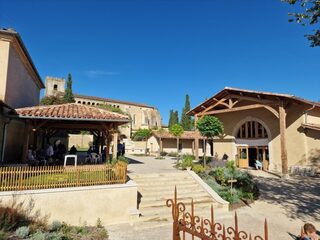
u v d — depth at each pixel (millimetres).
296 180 16438
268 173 19469
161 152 33625
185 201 10867
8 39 11758
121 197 9062
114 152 13656
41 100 37750
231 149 24203
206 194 11695
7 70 11695
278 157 19969
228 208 10469
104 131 15586
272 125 20656
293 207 10688
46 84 60969
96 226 8250
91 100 66688
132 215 8859
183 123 58875
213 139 26344
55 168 8680
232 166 14586
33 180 8133
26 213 7523
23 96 15344
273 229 8195
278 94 17234
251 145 22609
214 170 14516
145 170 14820
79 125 13836
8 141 12562
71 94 46406
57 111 12352
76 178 8750
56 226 7480
